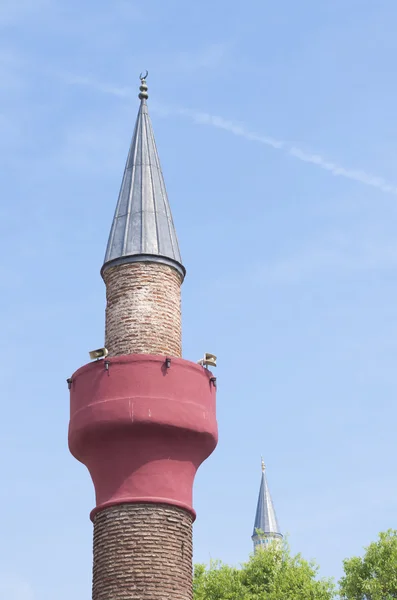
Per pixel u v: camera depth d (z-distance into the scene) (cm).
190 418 2825
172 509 2775
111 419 2783
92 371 2886
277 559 5975
